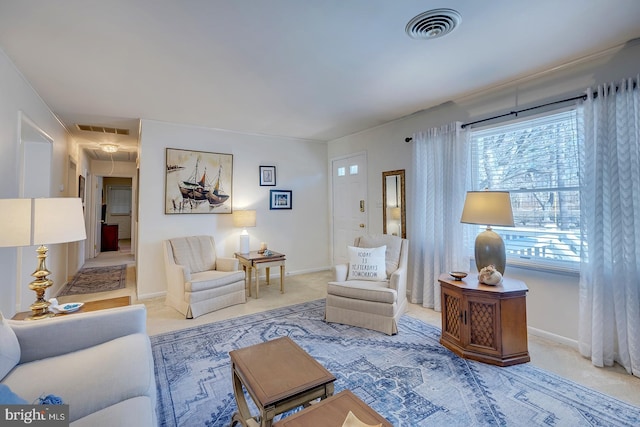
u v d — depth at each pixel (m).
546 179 2.72
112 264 6.54
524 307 2.29
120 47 2.17
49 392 1.21
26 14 1.78
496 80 2.80
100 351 1.54
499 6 1.77
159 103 3.34
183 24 1.91
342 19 1.88
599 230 2.26
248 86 2.90
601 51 2.30
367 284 3.09
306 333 2.83
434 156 3.50
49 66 2.44
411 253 3.89
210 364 2.29
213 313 3.37
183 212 4.20
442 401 1.84
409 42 2.15
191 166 4.27
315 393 1.35
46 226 1.73
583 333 2.37
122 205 10.97
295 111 3.69
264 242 4.90
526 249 2.86
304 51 2.26
